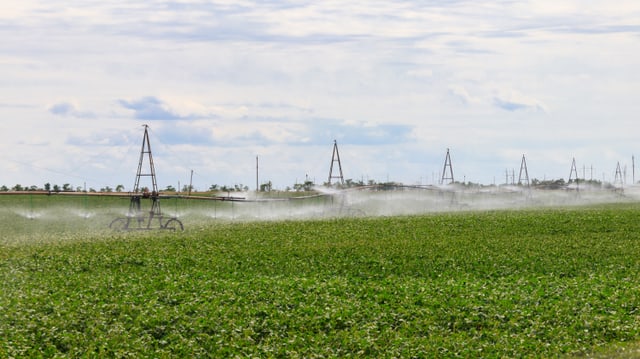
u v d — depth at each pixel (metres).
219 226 75.25
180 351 28.58
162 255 51.72
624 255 52.31
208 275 43.56
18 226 78.31
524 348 28.73
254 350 28.72
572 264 48.06
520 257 50.69
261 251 53.59
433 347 28.69
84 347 29.09
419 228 70.94
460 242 59.34
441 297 36.31
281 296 36.56
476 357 27.86
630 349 28.56
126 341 29.50
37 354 28.12
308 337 30.06
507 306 34.38
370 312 33.56
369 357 28.08
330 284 39.53
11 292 37.62
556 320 32.34
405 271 45.69
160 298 36.53
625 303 34.97
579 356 27.95
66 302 34.94
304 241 60.44
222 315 32.94
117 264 48.16
